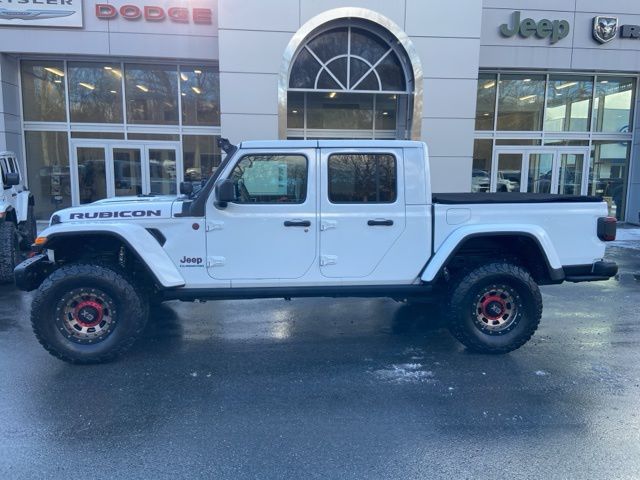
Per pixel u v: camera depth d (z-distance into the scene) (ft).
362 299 23.35
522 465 10.02
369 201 15.87
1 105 40.96
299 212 15.57
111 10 41.04
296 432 11.30
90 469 9.82
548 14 45.21
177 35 42.06
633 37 46.21
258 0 38.06
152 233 15.25
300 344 17.24
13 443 10.73
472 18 39.91
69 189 45.78
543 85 49.42
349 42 39.78
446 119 40.73
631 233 45.93
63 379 14.10
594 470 9.85
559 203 16.28
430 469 9.88
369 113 45.37
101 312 15.07
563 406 12.60
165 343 17.24
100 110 45.16
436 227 16.01
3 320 19.74
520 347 16.83
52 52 41.14
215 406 12.55
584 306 22.39
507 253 17.28
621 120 50.85
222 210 15.35
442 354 16.31
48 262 15.87
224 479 9.53
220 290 15.61
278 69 38.86
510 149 49.98
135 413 12.14
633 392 13.44
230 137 39.24
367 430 11.41
